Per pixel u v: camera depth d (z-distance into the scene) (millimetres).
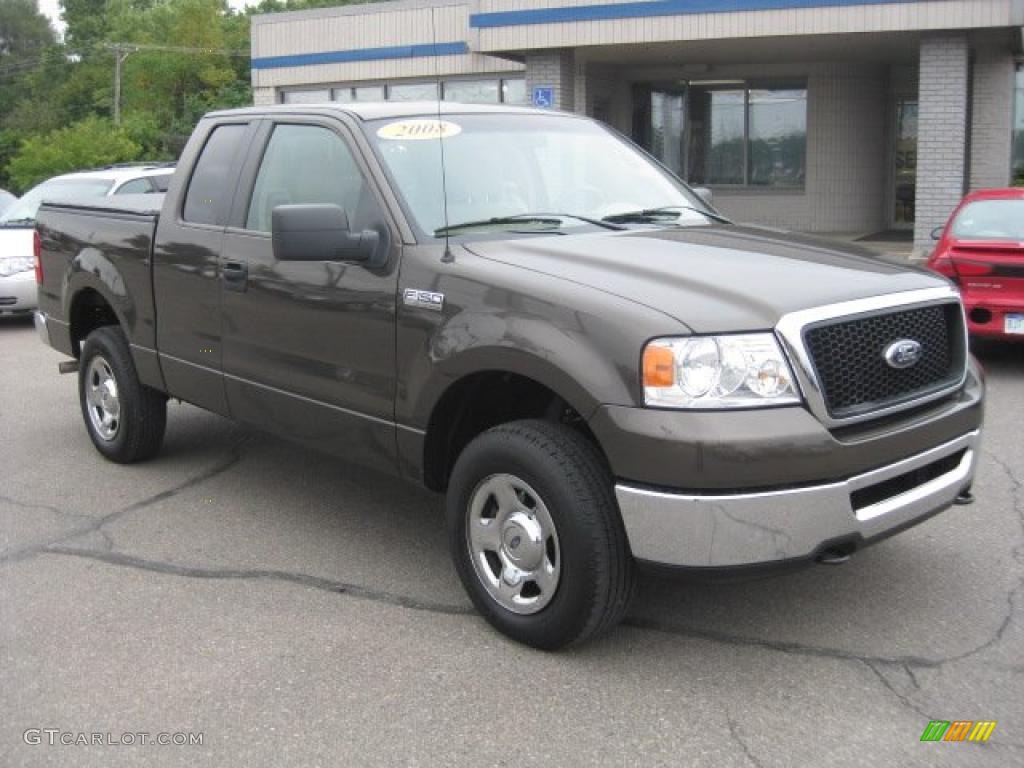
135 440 6383
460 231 4551
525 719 3607
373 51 22672
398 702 3721
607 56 19203
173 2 75250
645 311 3680
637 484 3621
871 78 20328
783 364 3598
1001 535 5184
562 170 5168
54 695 3789
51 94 83125
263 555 5094
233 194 5406
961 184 15297
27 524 5559
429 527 5457
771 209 21156
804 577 4727
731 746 3432
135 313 6035
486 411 4480
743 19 15758
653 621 4324
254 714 3652
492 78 21594
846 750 3396
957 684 3795
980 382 4441
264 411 5219
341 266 4648
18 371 9867
